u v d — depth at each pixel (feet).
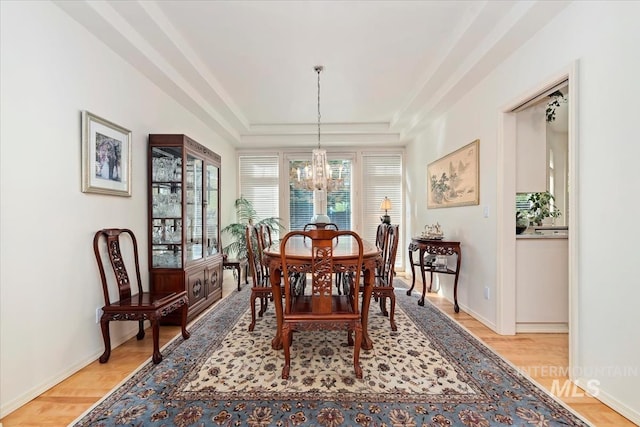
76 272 6.87
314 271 6.53
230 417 5.11
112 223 8.11
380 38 8.90
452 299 12.12
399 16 7.87
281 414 5.19
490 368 6.75
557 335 8.68
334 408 5.35
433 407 5.38
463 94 11.06
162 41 8.34
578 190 6.07
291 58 10.07
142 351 7.77
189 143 10.23
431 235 12.35
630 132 5.08
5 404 5.29
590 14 5.83
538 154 9.11
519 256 8.85
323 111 15.58
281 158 19.72
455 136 12.01
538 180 9.13
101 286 7.59
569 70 6.26
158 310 7.21
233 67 10.71
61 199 6.50
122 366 6.97
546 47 6.98
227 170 18.10
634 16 5.03
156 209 9.84
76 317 6.84
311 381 6.23
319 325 6.47
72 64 6.79
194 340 8.37
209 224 12.19
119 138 8.30
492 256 9.24
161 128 10.58
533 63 7.43
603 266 5.55
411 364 6.94
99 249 7.58
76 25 6.89
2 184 5.33
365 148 19.70
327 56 9.95
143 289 9.36
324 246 6.52
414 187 17.72
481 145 9.95
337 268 7.09
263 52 9.68
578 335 6.04
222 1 7.26
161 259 9.80
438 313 10.68
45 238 6.12
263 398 5.65
